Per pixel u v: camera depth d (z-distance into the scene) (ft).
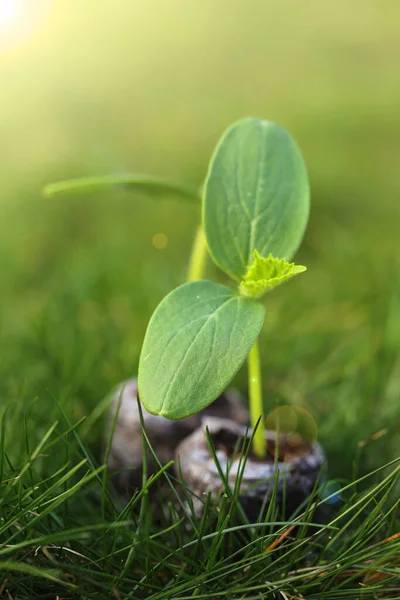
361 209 2.04
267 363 1.42
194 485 1.09
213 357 0.98
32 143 2.56
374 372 1.34
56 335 1.44
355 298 1.57
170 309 1.00
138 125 2.92
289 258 1.07
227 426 1.12
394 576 0.99
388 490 1.01
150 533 1.07
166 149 2.61
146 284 1.60
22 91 3.15
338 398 1.33
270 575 1.01
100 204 2.11
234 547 1.05
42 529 1.01
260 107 3.18
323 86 3.49
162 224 1.96
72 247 1.84
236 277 1.07
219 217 1.07
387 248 1.73
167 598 0.96
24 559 0.99
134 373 1.36
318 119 2.96
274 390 1.37
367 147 2.65
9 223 1.94
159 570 1.00
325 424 1.28
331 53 4.11
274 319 1.52
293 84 3.59
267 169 1.09
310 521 1.03
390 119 2.96
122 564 1.01
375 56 4.08
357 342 1.44
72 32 3.87
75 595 0.98
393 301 1.46
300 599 0.99
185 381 0.97
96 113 3.03
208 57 4.07
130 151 2.56
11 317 1.52
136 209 2.07
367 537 1.01
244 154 1.10
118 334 1.46
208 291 1.03
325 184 2.19
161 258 1.76
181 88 3.53
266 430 1.18
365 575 1.03
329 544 1.02
